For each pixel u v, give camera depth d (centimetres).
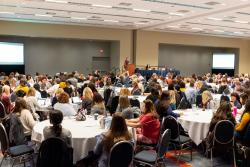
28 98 676
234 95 681
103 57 2058
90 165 425
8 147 414
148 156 407
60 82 1038
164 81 1267
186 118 581
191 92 939
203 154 584
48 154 344
